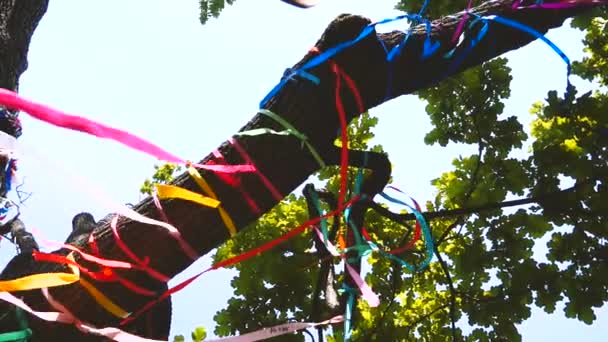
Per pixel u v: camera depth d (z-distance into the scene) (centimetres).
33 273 194
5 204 200
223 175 184
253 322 308
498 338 343
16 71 267
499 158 351
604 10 348
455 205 355
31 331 164
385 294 350
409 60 200
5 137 108
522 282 337
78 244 197
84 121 110
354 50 188
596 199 329
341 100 191
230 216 188
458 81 359
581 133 343
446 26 207
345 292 196
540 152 343
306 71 188
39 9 296
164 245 184
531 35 217
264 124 189
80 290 180
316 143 193
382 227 358
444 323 366
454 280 365
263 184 188
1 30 263
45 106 106
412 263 355
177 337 315
